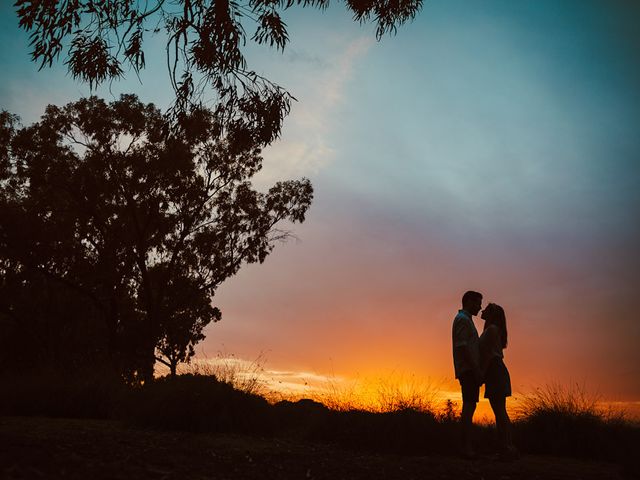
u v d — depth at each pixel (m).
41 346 23.02
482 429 7.82
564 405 7.73
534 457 6.83
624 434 7.32
